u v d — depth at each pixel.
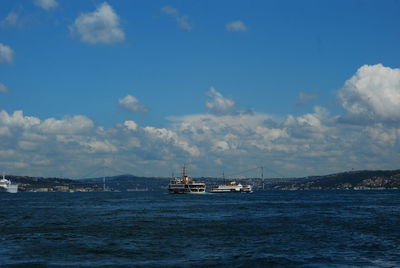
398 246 64.75
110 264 52.22
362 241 69.75
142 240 70.88
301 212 136.25
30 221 104.44
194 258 55.66
